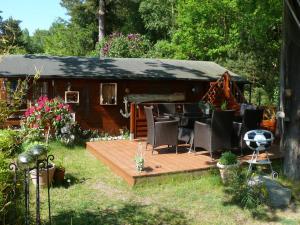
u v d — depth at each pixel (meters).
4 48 5.88
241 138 8.56
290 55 7.35
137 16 31.41
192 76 13.65
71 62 13.64
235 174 6.71
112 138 12.20
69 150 10.34
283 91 7.51
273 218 5.67
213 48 19.17
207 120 8.90
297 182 7.26
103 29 28.75
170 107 10.99
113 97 12.90
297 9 7.07
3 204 3.91
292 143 7.38
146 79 12.68
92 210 5.86
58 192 6.66
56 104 10.68
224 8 17.47
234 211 5.88
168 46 22.20
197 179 7.48
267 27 16.03
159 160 8.23
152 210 5.89
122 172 7.50
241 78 14.73
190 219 5.58
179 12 19.72
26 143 6.21
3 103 4.62
